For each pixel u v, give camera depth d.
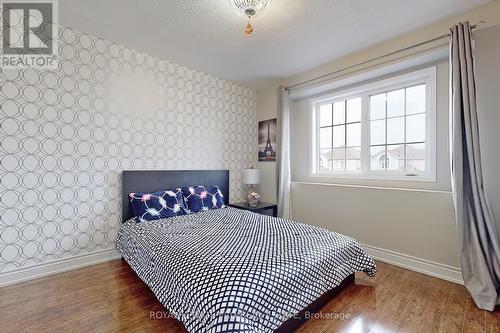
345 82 3.04
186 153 3.24
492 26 1.90
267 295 1.29
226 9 2.03
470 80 1.94
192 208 2.94
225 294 1.20
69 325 1.56
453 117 2.02
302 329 1.54
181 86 3.17
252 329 1.16
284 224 2.36
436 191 2.33
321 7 1.99
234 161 3.81
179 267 1.50
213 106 3.53
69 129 2.36
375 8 2.00
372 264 2.08
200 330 1.21
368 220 2.77
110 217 2.62
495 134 1.89
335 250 1.82
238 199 3.87
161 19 2.18
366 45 2.62
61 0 1.93
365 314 1.70
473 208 1.94
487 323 1.60
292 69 3.27
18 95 2.11
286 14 2.08
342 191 3.01
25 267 2.15
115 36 2.49
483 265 1.83
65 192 2.34
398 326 1.58
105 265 2.49
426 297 1.91
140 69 2.81
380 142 2.95
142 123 2.84
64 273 2.30
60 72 2.30
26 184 2.15
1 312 1.68
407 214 2.47
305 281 1.52
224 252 1.61
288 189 3.60
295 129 3.81
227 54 2.86
